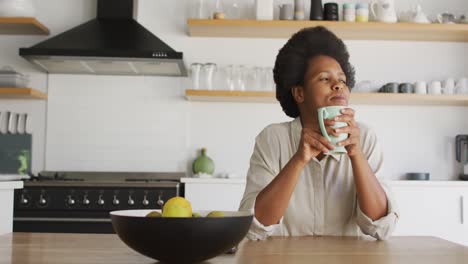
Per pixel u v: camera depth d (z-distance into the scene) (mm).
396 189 3309
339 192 1510
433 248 1164
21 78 3557
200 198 3264
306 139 1309
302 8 3568
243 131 3768
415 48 3838
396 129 3801
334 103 1460
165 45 3434
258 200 1365
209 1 3781
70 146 3744
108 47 3369
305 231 1521
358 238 1369
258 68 3604
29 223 3189
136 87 3777
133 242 893
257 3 3514
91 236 1353
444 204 3311
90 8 3811
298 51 1538
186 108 3768
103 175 3723
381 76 3824
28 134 3744
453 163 3797
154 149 3754
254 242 1263
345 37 3754
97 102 3768
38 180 3326
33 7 3582
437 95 3500
